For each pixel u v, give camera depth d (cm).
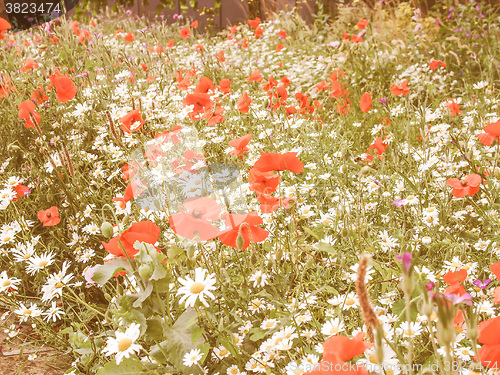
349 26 720
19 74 444
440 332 86
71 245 262
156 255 160
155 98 373
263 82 482
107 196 288
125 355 138
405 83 326
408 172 279
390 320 155
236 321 180
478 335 100
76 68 434
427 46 585
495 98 394
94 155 326
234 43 688
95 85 406
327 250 193
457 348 144
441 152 303
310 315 172
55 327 232
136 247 156
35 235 290
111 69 442
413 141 339
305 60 594
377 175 273
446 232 227
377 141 275
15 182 275
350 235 205
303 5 902
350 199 249
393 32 652
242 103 309
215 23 1008
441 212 241
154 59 482
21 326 234
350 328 167
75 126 365
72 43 480
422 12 758
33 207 299
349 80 505
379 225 245
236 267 207
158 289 162
